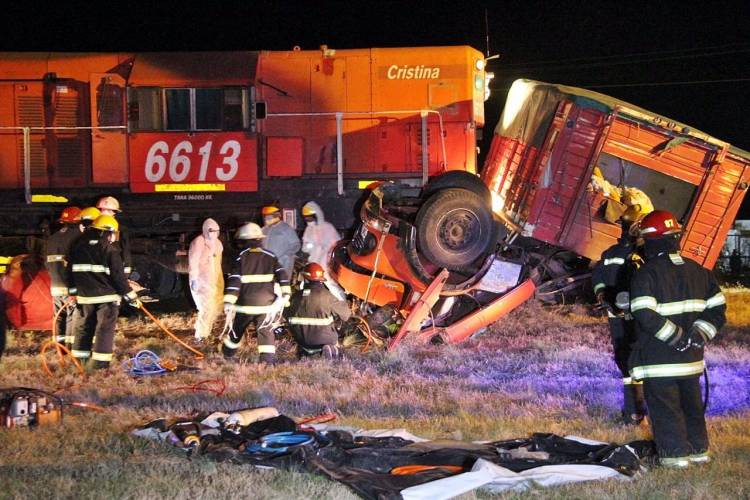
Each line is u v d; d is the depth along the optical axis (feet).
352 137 45.14
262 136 44.96
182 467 19.25
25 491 17.63
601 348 38.88
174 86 44.45
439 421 24.45
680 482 18.31
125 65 45.09
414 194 45.11
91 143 44.88
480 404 27.20
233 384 29.84
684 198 39.63
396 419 24.84
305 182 44.93
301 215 44.98
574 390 29.50
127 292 33.24
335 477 18.20
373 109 45.16
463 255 39.37
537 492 17.62
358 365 34.27
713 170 38.65
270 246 40.98
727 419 24.80
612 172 39.96
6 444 21.59
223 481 18.06
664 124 38.11
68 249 37.22
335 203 44.98
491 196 42.96
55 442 21.75
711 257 39.42
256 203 44.93
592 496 17.46
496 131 48.03
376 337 38.32
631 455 19.53
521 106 43.32
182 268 45.06
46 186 45.11
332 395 28.09
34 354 37.40
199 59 44.98
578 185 38.52
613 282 24.09
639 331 19.63
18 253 46.42
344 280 39.47
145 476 18.56
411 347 37.35
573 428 23.79
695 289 19.04
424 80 45.14
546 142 38.75
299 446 19.88
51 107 44.98
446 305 39.32
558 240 39.01
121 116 44.68
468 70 45.27
